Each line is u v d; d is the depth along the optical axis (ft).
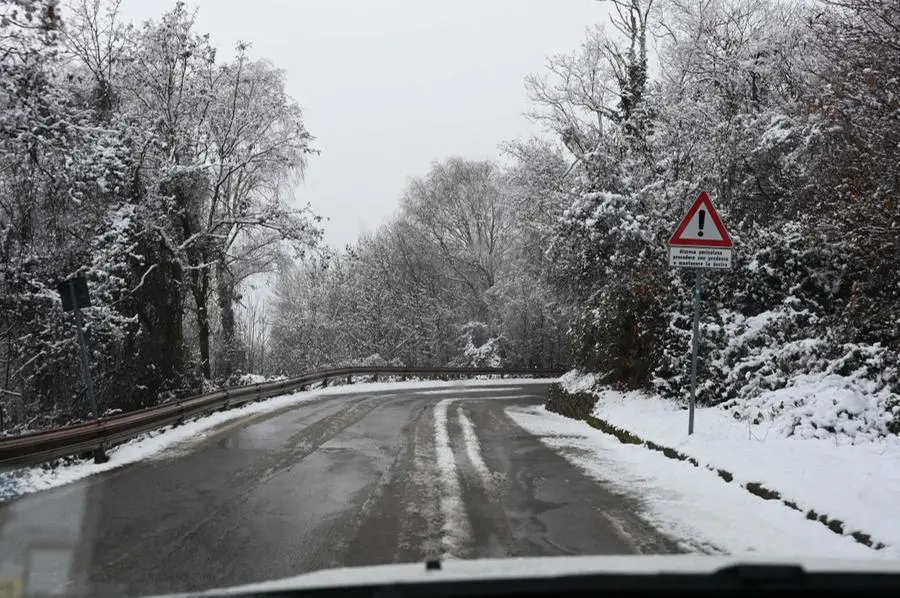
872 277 35.09
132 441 39.78
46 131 44.78
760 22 67.77
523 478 29.35
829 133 39.14
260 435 42.63
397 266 153.58
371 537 20.63
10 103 41.65
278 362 155.12
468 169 156.87
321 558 18.66
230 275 89.66
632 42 79.71
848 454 26.45
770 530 20.76
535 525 21.89
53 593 15.94
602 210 50.01
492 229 154.71
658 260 47.96
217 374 102.06
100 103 71.92
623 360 54.34
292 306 162.09
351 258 126.52
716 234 32.86
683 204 48.16
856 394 31.50
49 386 63.05
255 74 90.48
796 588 8.99
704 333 42.45
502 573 9.55
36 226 57.57
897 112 32.55
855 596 9.09
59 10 37.63
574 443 39.52
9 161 47.85
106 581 16.83
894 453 25.89
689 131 54.34
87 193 55.52
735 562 9.66
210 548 19.57
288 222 84.79
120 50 72.64
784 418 32.14
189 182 76.54
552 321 130.41
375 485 27.99
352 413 55.88
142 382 69.10
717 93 60.80
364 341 148.25
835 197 39.22
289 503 24.95
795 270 43.52
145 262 69.92
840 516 20.24
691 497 25.36
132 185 68.18
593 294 60.80
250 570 17.69
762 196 50.06
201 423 48.49
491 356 137.28
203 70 82.58
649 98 61.98
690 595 9.05
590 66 87.35
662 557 10.68
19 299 53.31
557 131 87.51
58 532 21.20
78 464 32.81
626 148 59.72
